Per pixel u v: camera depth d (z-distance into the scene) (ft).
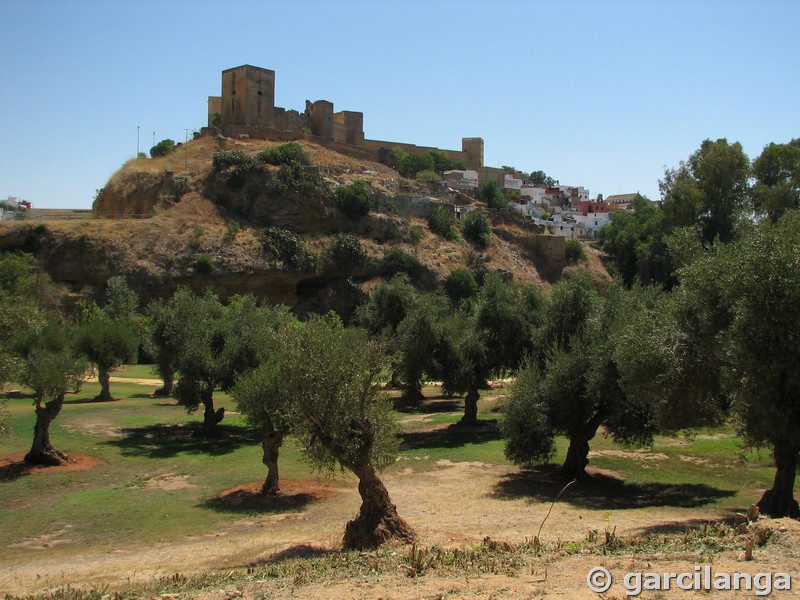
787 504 56.59
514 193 429.38
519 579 37.01
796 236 55.11
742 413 57.52
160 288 239.50
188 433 115.44
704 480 82.17
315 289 274.77
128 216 283.38
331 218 284.00
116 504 74.54
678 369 59.57
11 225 241.35
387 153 386.11
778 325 51.31
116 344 147.64
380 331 166.71
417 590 35.68
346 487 82.84
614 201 641.40
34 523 67.87
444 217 322.34
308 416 58.08
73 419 123.54
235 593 37.76
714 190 221.46
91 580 48.62
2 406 85.92
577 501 73.05
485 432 117.08
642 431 78.18
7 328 86.48
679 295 64.54
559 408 81.66
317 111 368.48
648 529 55.93
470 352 119.96
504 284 126.93
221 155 279.08
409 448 105.40
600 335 84.12
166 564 53.26
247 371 104.06
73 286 238.07
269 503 75.05
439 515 66.95
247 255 255.50
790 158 217.36
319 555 52.95
